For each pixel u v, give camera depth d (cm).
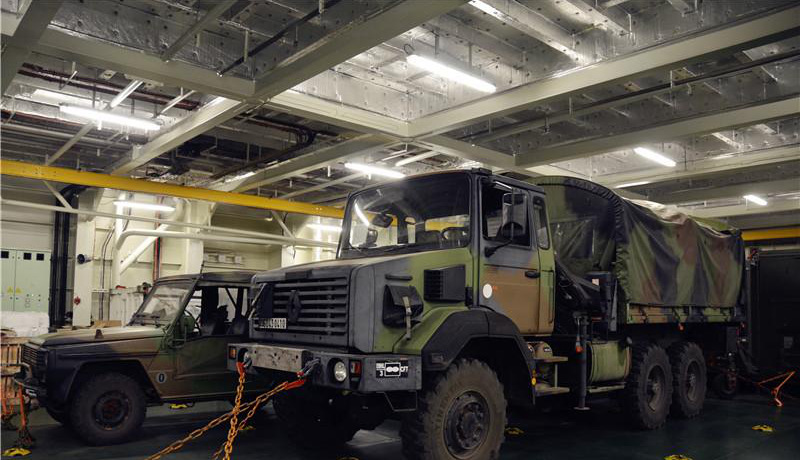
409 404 536
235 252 2166
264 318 611
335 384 509
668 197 1744
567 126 1271
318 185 1708
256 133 1345
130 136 1310
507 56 951
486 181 621
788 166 1540
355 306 522
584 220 839
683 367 887
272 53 920
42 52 778
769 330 1218
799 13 695
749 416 925
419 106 1106
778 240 2328
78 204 1747
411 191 657
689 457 661
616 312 764
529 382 607
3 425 815
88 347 710
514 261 635
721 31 754
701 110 1060
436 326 543
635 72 825
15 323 1162
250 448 695
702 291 928
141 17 835
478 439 569
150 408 979
